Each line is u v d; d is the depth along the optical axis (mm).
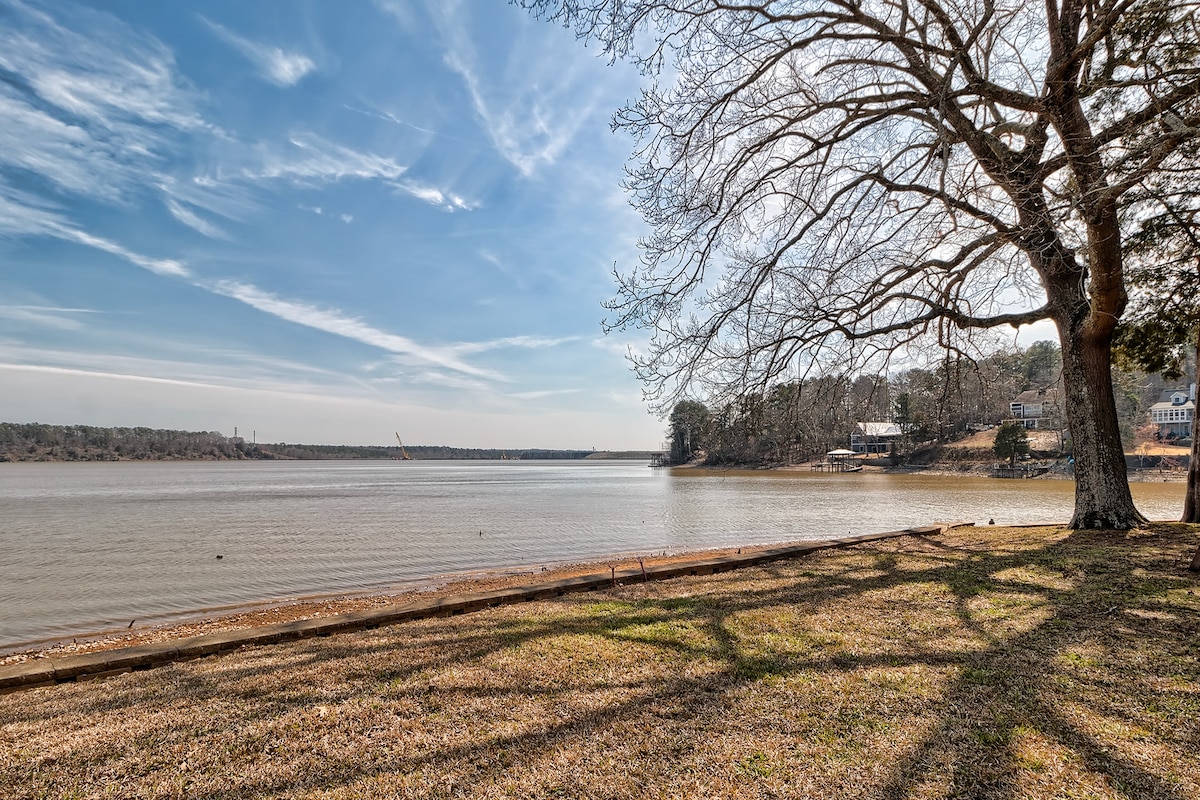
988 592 6039
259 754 3193
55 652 8406
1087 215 7711
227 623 9836
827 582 7004
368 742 3289
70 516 28953
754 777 2822
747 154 9938
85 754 3232
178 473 100750
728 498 38125
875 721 3330
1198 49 6910
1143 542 8062
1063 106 7738
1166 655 4113
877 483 53531
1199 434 9750
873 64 9094
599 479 76938
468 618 5965
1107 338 9344
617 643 4875
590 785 2801
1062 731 3148
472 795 2762
